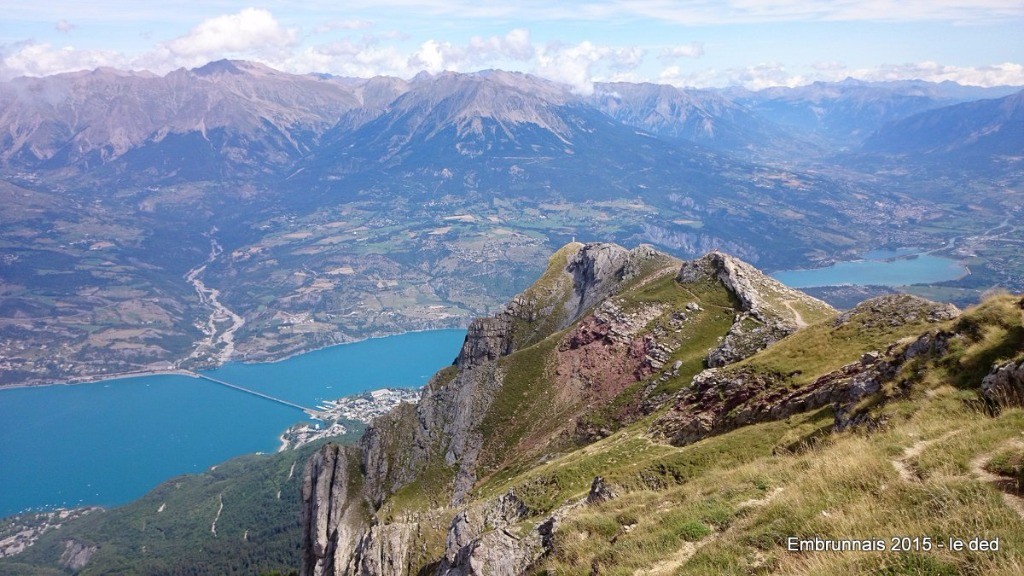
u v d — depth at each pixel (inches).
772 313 4133.9
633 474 1930.4
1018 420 965.8
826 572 711.1
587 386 4820.4
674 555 968.9
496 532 1578.5
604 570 1016.9
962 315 1512.1
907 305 2500.0
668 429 2645.2
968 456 889.5
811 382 2151.8
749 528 939.3
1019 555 635.5
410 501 4685.0
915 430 1108.5
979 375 1289.4
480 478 4665.4
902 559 692.7
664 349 4564.5
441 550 3607.3
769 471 1246.3
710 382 2628.0
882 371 1648.6
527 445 4670.3
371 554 3789.4
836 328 2583.7
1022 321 1336.1
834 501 899.4
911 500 824.3
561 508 2132.1
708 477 1419.8
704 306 4867.1
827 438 1535.4
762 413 2191.2
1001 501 746.2
